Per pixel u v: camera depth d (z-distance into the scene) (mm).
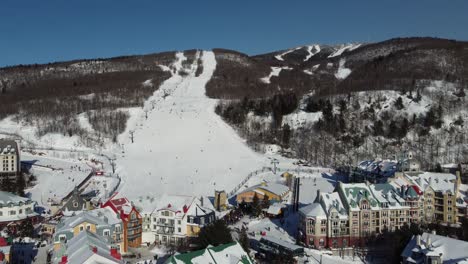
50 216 169875
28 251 133375
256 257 131000
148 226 148750
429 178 167125
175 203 151000
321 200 148875
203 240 121125
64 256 103750
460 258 101438
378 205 148875
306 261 128250
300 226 149500
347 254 137500
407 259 110375
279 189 195625
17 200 167750
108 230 132125
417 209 152250
